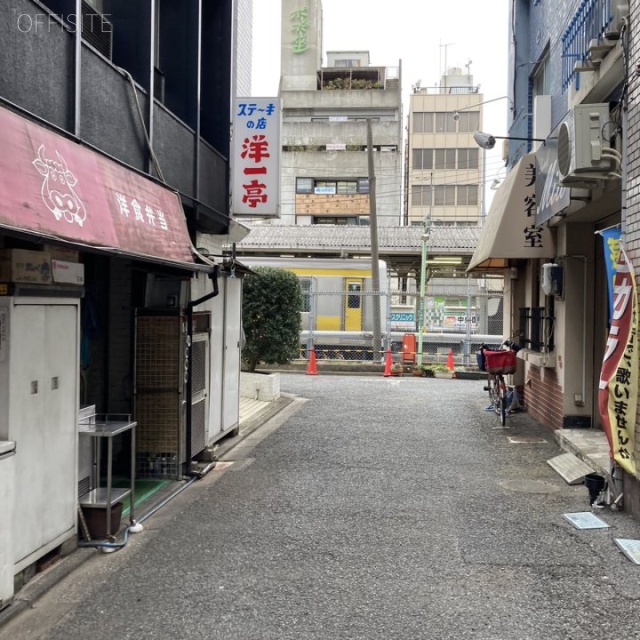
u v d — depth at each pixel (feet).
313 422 35.40
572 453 25.72
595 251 29.22
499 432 32.22
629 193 18.28
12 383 13.17
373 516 18.88
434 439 30.55
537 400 35.86
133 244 17.47
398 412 38.73
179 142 25.86
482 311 71.72
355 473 24.13
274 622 12.27
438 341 67.97
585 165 19.54
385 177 136.26
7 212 11.68
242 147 33.12
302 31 147.95
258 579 14.32
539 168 29.45
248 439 30.81
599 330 29.14
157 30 27.35
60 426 15.03
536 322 35.55
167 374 23.15
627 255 18.30
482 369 39.32
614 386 18.33
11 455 12.60
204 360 25.63
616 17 19.29
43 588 13.64
